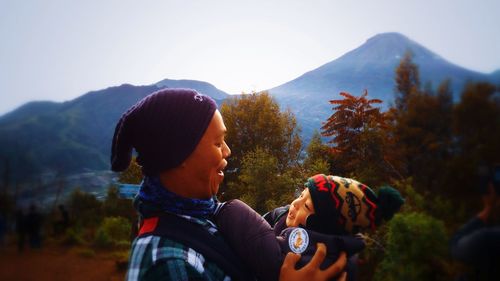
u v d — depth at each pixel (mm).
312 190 1072
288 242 1031
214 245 965
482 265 885
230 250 989
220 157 1007
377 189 1083
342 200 1025
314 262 931
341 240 998
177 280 851
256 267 967
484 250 877
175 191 989
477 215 915
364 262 1076
